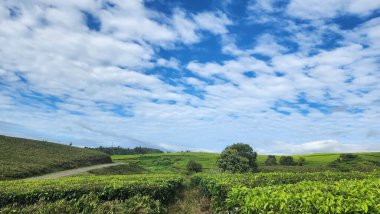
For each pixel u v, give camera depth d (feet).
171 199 75.20
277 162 322.55
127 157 440.86
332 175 72.90
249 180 60.64
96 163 271.90
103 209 44.06
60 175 177.47
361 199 24.91
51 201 50.78
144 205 45.91
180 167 344.49
